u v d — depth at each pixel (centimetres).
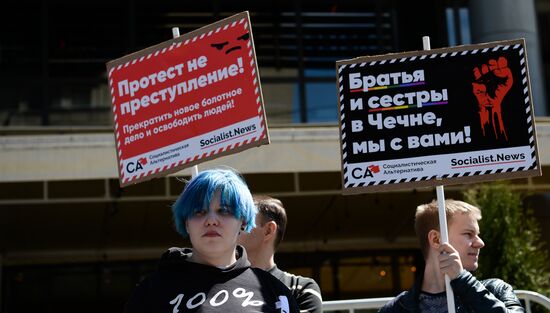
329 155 1512
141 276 2064
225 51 688
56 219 1791
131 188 1645
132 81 712
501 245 1255
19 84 1994
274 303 493
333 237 2102
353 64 659
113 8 2050
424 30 2106
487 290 588
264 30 2075
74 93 2006
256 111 676
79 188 1692
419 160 644
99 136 1527
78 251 2053
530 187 1723
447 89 651
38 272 2034
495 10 1991
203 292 485
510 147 640
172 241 2039
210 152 685
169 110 699
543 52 2142
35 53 2012
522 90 646
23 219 1781
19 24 2019
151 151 701
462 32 2112
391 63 657
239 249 516
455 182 638
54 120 1989
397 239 2114
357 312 1430
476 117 645
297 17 2088
